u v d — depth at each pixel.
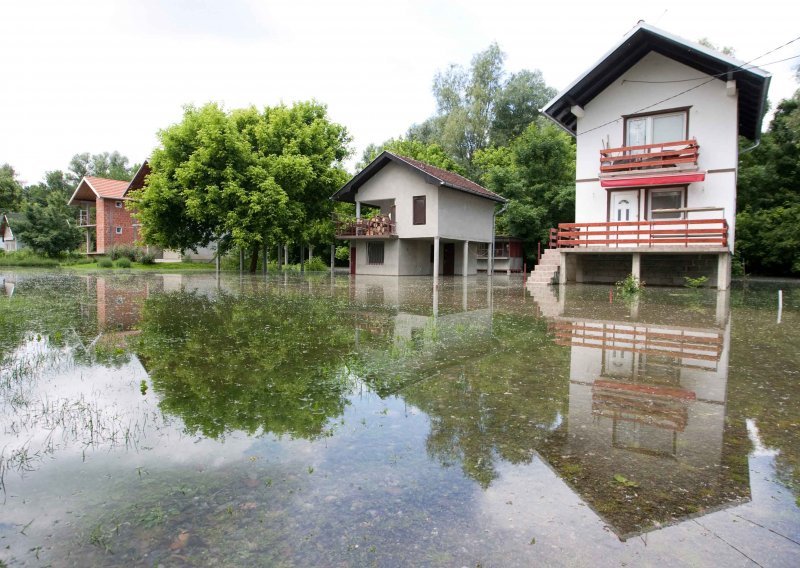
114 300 12.07
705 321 8.71
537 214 29.17
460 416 3.81
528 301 12.07
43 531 2.32
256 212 24.41
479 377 4.93
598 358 5.77
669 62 16.58
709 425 3.66
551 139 29.55
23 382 4.70
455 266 28.06
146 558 2.12
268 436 3.41
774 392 4.46
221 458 3.06
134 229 41.91
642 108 17.05
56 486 2.73
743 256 27.02
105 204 40.25
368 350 6.16
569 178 30.36
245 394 4.33
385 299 12.59
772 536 2.29
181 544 2.21
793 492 2.70
